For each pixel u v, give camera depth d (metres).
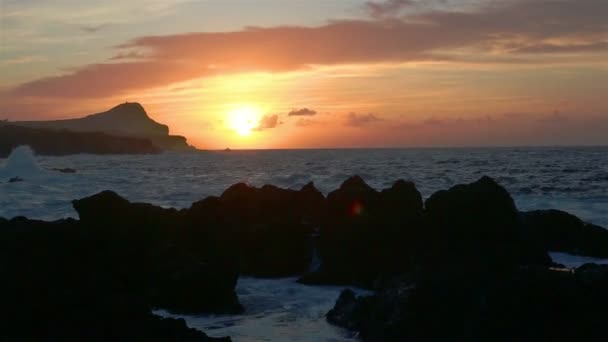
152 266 12.21
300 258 15.16
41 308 8.19
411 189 15.87
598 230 17.44
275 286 14.03
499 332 8.70
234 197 17.69
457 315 9.09
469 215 13.47
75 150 170.00
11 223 9.69
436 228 13.66
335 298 12.84
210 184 45.97
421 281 9.62
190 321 11.18
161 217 15.35
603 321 8.58
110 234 10.60
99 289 8.70
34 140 161.62
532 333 8.62
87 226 9.91
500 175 50.41
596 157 92.31
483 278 9.39
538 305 8.78
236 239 15.54
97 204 14.53
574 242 17.31
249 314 11.68
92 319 8.27
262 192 17.97
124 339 8.25
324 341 9.77
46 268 8.61
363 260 14.14
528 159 85.25
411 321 9.21
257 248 15.32
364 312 10.41
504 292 8.93
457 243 13.17
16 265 8.55
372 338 9.48
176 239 15.33
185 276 11.91
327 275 14.19
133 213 14.80
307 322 10.98
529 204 29.75
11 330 7.94
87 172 65.50
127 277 9.85
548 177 47.66
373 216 14.77
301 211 17.64
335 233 14.80
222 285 11.95
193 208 16.39
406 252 13.86
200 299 11.76
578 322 8.62
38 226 9.27
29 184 44.16
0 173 54.22
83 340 8.04
